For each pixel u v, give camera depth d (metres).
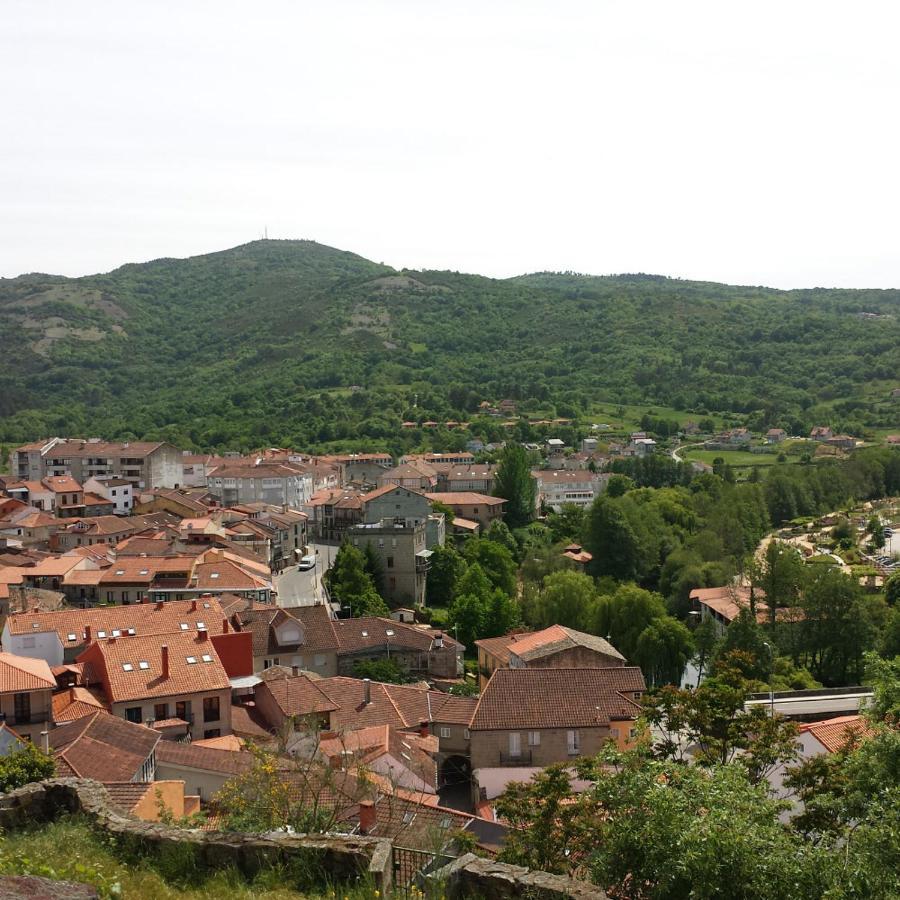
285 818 31.09
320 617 92.19
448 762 67.12
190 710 62.72
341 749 56.62
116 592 107.06
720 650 92.12
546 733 61.16
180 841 21.70
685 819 23.17
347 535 127.38
